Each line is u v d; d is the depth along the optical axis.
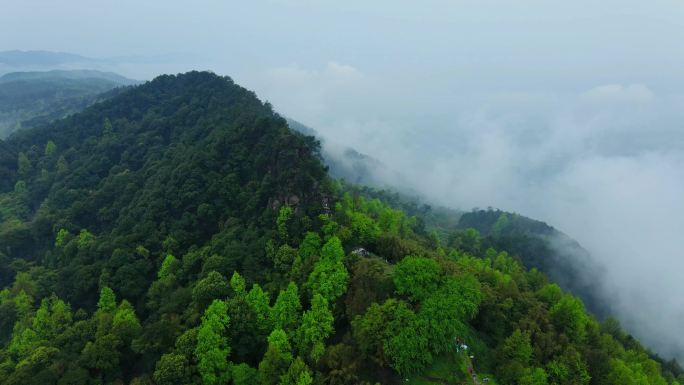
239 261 116.81
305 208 129.25
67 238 157.12
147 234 141.00
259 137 158.88
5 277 152.50
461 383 82.81
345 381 78.25
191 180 150.50
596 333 113.69
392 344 81.12
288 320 95.81
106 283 123.31
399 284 93.00
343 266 103.31
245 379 85.50
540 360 90.94
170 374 84.44
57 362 93.12
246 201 139.62
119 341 96.31
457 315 87.00
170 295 112.94
